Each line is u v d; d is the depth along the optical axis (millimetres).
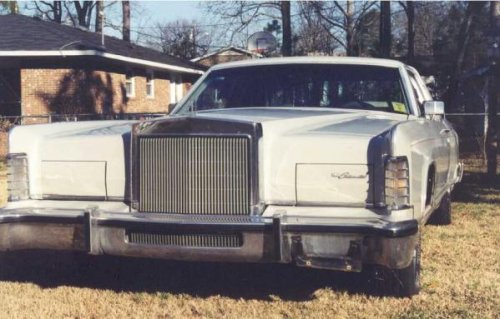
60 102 21062
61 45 20375
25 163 4973
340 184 4406
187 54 45406
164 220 4477
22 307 4887
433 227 7715
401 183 4324
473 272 5672
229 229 4359
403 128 4512
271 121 4699
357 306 4812
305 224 4285
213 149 4508
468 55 27047
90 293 5258
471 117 20297
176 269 5930
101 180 4871
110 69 22953
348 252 4270
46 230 4754
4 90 22688
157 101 27781
